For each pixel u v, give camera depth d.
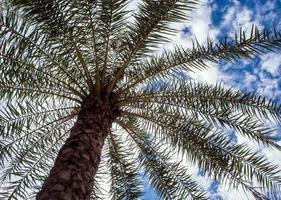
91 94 6.93
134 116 8.04
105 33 6.60
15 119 7.54
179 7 5.96
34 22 6.41
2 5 7.07
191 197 7.80
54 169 5.00
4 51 6.51
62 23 6.43
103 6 6.29
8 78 6.99
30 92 7.33
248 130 7.33
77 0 6.27
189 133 7.71
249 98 7.16
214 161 7.52
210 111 7.45
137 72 7.36
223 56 6.75
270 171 7.20
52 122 7.86
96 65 6.96
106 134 6.45
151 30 6.31
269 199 7.05
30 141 7.87
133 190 8.30
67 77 7.35
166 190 7.95
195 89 7.37
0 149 7.50
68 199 4.55
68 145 5.50
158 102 7.55
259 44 6.48
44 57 6.88
